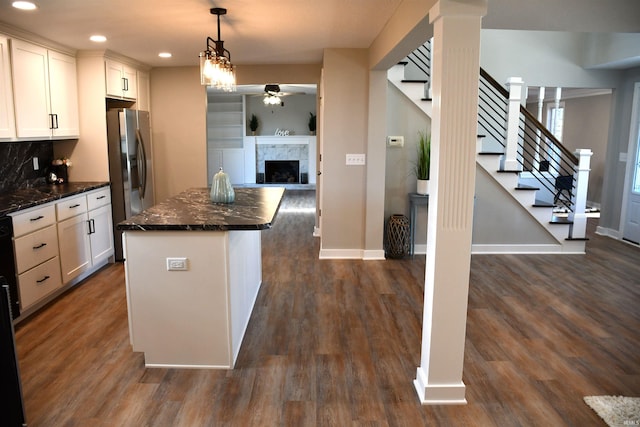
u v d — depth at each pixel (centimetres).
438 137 241
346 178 541
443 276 252
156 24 392
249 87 988
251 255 392
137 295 293
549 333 353
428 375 262
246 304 361
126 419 247
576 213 581
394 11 352
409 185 571
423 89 551
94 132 518
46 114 448
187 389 275
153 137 646
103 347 327
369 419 248
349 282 467
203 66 349
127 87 568
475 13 229
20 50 406
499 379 288
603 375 293
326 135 533
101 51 503
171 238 287
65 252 424
